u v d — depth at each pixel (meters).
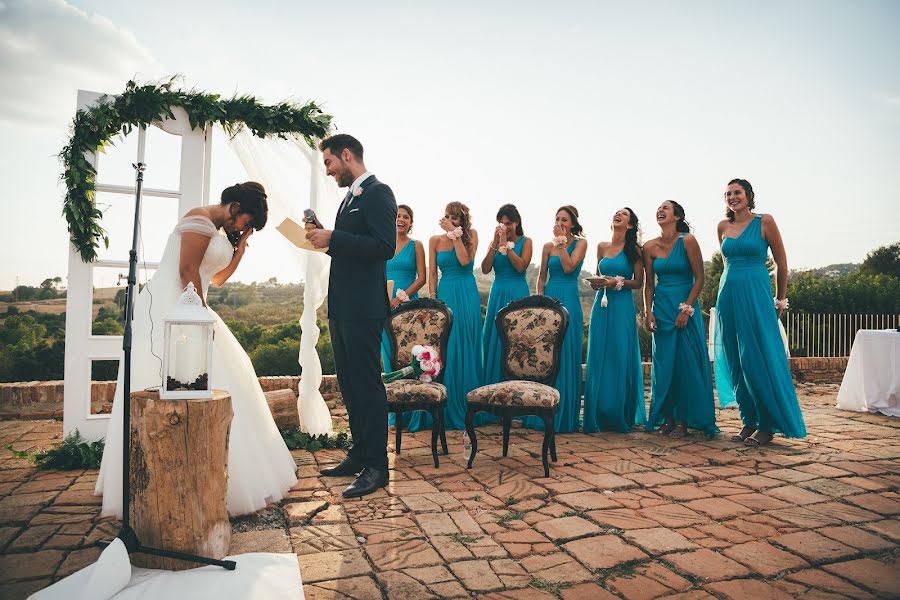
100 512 2.75
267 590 1.94
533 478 3.39
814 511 2.81
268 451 3.06
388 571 2.13
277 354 13.61
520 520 2.68
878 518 2.71
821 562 2.22
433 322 4.22
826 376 8.26
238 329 13.80
